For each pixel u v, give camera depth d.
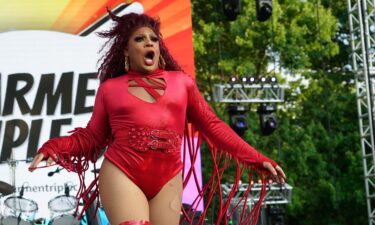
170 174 3.53
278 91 12.79
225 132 3.72
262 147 19.30
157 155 3.46
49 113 10.05
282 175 3.62
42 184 9.66
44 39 10.24
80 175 3.65
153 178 3.47
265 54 20.22
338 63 22.69
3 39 10.16
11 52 10.15
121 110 3.47
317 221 19.45
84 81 10.21
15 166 9.42
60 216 8.33
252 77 12.72
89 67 10.25
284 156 19.05
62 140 3.53
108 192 3.43
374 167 12.70
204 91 20.83
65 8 10.32
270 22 19.25
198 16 20.95
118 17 3.65
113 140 3.61
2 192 8.74
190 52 10.44
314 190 19.02
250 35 19.38
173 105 3.52
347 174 19.25
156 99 3.49
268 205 12.15
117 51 3.63
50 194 9.66
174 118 3.52
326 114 20.50
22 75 10.11
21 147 9.90
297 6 19.78
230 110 12.65
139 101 3.47
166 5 10.52
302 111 20.81
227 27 20.34
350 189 19.08
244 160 3.68
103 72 3.70
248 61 19.94
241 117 12.64
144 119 3.45
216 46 20.27
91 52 10.29
